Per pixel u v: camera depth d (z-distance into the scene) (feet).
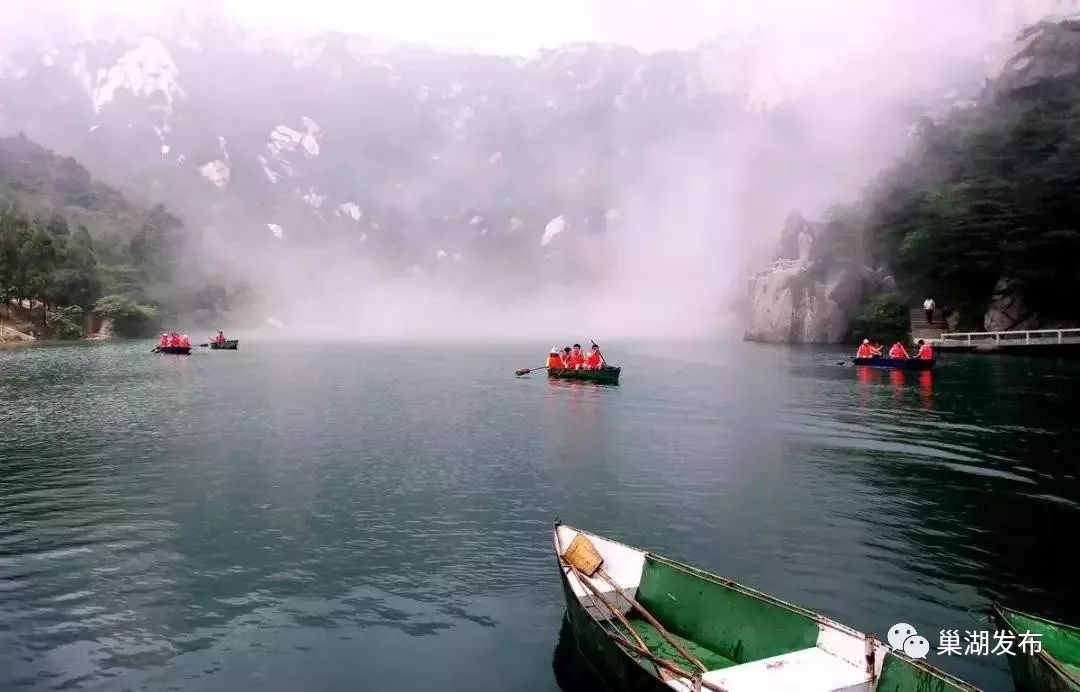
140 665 42.37
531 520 68.23
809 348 282.15
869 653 32.40
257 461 92.63
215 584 53.62
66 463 91.66
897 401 141.28
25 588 53.01
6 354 271.69
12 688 39.81
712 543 61.72
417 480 82.89
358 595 51.65
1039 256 248.11
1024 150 265.34
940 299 278.67
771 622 36.58
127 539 63.31
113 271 424.05
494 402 144.56
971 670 41.22
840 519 68.18
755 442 103.60
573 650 43.45
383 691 39.34
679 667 35.22
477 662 42.22
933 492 77.30
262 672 41.55
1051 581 53.83
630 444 102.73
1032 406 133.39
